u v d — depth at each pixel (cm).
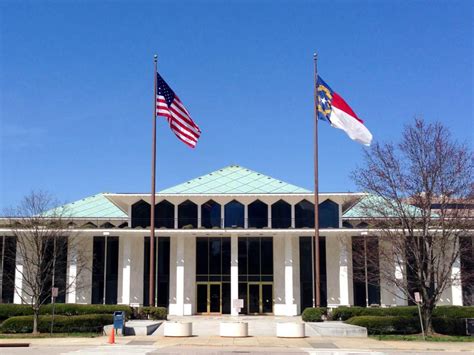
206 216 4666
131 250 4622
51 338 2842
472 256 3716
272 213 4659
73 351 2275
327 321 3669
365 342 2658
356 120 3284
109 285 4650
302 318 3850
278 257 4641
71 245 4334
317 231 3494
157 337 2866
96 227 4594
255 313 4562
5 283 4500
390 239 3247
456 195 3067
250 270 4634
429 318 3033
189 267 4650
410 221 3172
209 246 4694
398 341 2717
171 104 3522
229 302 4603
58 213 4588
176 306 4541
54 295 2962
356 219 4641
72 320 3166
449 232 3100
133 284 4650
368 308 3822
